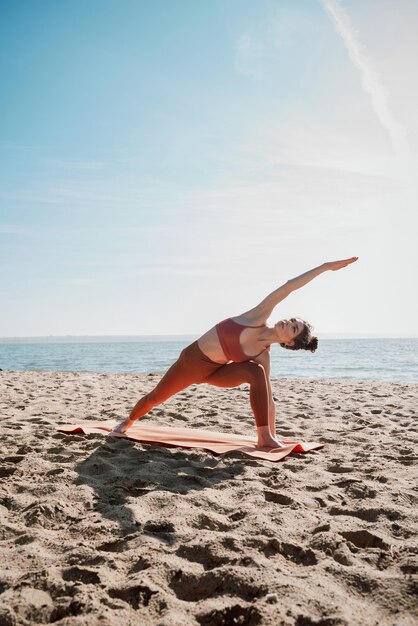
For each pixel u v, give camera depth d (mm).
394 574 2098
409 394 9289
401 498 3090
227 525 2668
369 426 5875
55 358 40156
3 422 5594
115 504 3010
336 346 74250
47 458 3990
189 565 2166
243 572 2051
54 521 2730
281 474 3664
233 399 8195
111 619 1729
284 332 4324
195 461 4141
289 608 1794
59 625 1681
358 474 3717
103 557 2229
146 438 4672
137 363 30406
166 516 2775
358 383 12148
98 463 3812
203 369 4445
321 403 7965
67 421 5754
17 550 2303
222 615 1784
